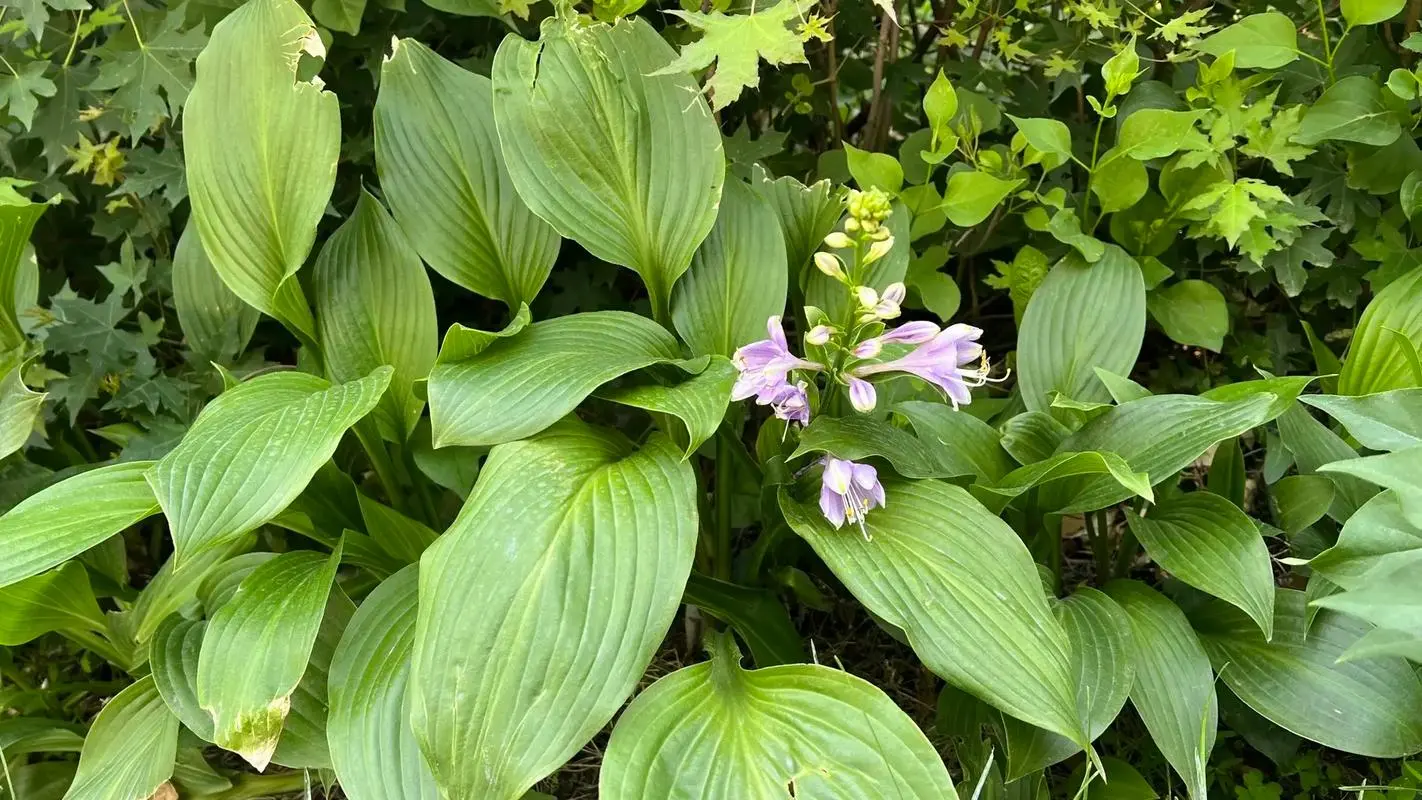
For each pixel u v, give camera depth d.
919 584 0.47
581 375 0.49
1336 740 0.49
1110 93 0.64
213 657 0.48
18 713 0.62
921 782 0.43
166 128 0.71
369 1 0.70
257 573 0.52
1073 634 0.51
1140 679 0.50
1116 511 0.73
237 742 0.46
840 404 0.56
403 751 0.46
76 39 0.66
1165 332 0.71
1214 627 0.55
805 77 0.74
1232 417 0.50
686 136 0.59
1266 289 0.78
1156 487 0.57
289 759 0.50
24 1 0.63
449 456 0.60
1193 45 0.67
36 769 0.58
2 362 0.63
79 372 0.67
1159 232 0.69
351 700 0.47
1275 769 0.59
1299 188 0.72
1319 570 0.44
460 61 0.74
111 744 0.52
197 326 0.67
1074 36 0.75
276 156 0.58
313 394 0.52
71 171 0.70
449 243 0.59
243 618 0.49
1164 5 0.76
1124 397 0.56
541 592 0.44
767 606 0.57
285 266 0.59
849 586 0.46
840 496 0.48
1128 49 0.63
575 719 0.42
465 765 0.42
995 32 0.74
